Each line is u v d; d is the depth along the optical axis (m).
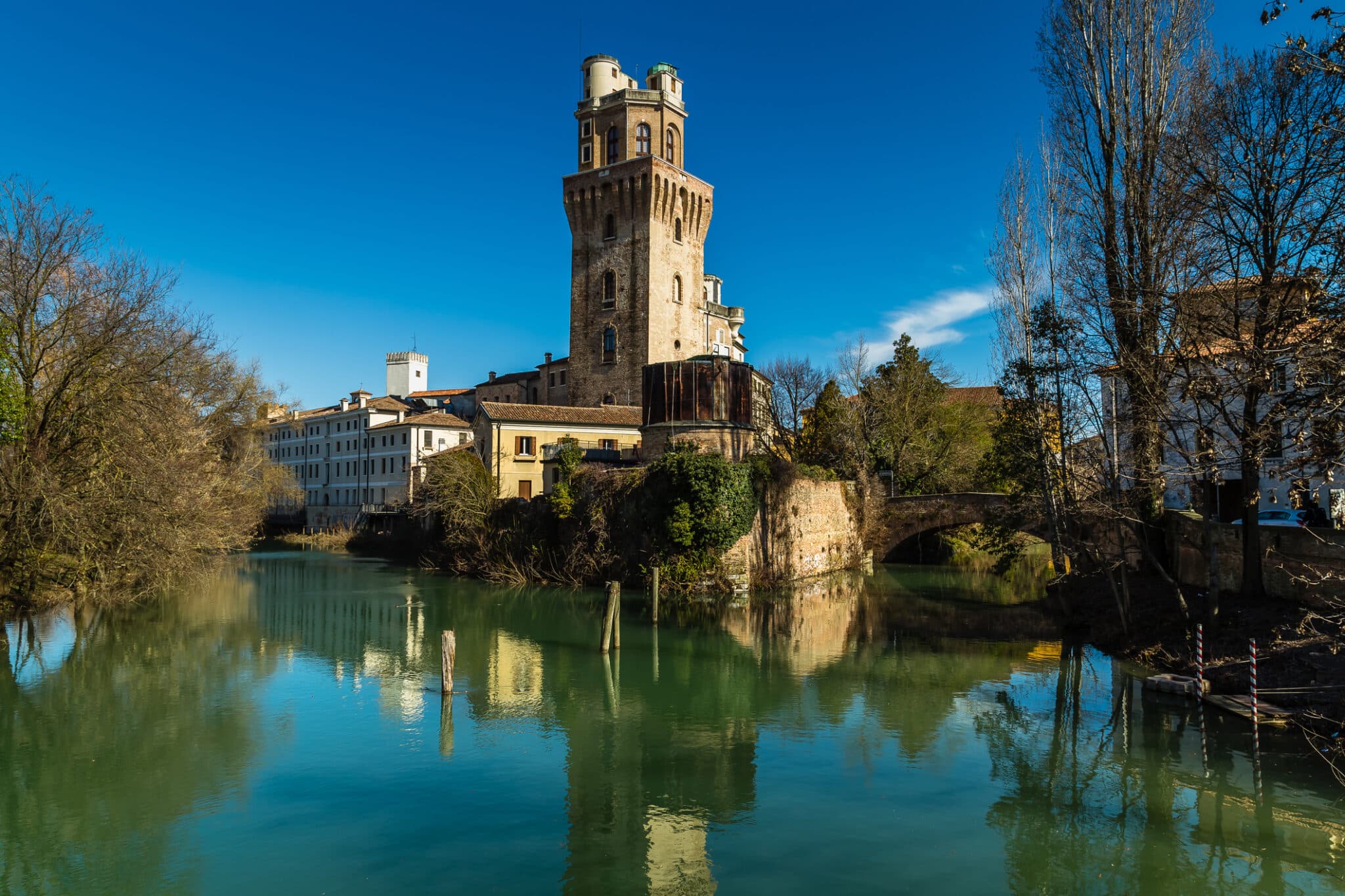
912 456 56.28
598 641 27.62
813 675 22.33
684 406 40.03
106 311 28.41
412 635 29.06
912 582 44.38
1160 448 21.31
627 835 12.25
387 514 73.44
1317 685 16.62
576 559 42.31
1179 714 17.59
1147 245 21.16
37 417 27.84
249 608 35.84
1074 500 25.72
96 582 30.25
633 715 18.56
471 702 19.78
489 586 44.34
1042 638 27.47
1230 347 17.62
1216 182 17.61
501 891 10.55
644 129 71.38
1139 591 28.80
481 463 54.22
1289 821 12.51
